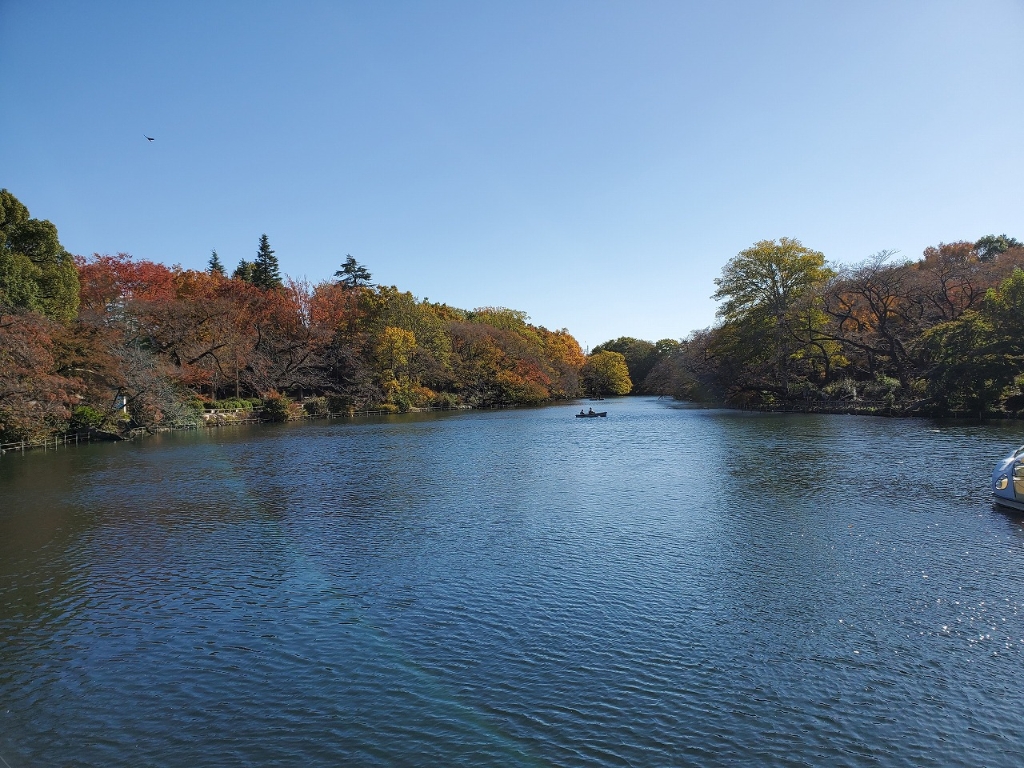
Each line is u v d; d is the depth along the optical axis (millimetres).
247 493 22953
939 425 39250
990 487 20094
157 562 14750
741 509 18266
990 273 52969
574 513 18484
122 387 45344
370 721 8117
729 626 10508
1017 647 9500
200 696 8828
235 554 15250
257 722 8164
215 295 68812
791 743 7430
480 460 30766
